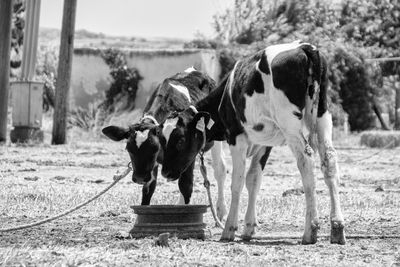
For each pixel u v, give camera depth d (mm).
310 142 10773
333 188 10648
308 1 50531
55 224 12750
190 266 8758
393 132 38656
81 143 33844
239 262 9117
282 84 10641
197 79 13828
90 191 17281
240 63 11602
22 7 42406
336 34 50938
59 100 33031
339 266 9016
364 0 52531
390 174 23625
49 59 48062
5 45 32438
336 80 46469
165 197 16562
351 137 42438
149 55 44969
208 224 13281
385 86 54906
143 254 9391
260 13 50688
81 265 8602
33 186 18000
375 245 10727
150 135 11828
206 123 11789
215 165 14188
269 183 20578
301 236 11742
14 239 10961
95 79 45375
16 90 32438
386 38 52125
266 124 11039
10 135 32875
